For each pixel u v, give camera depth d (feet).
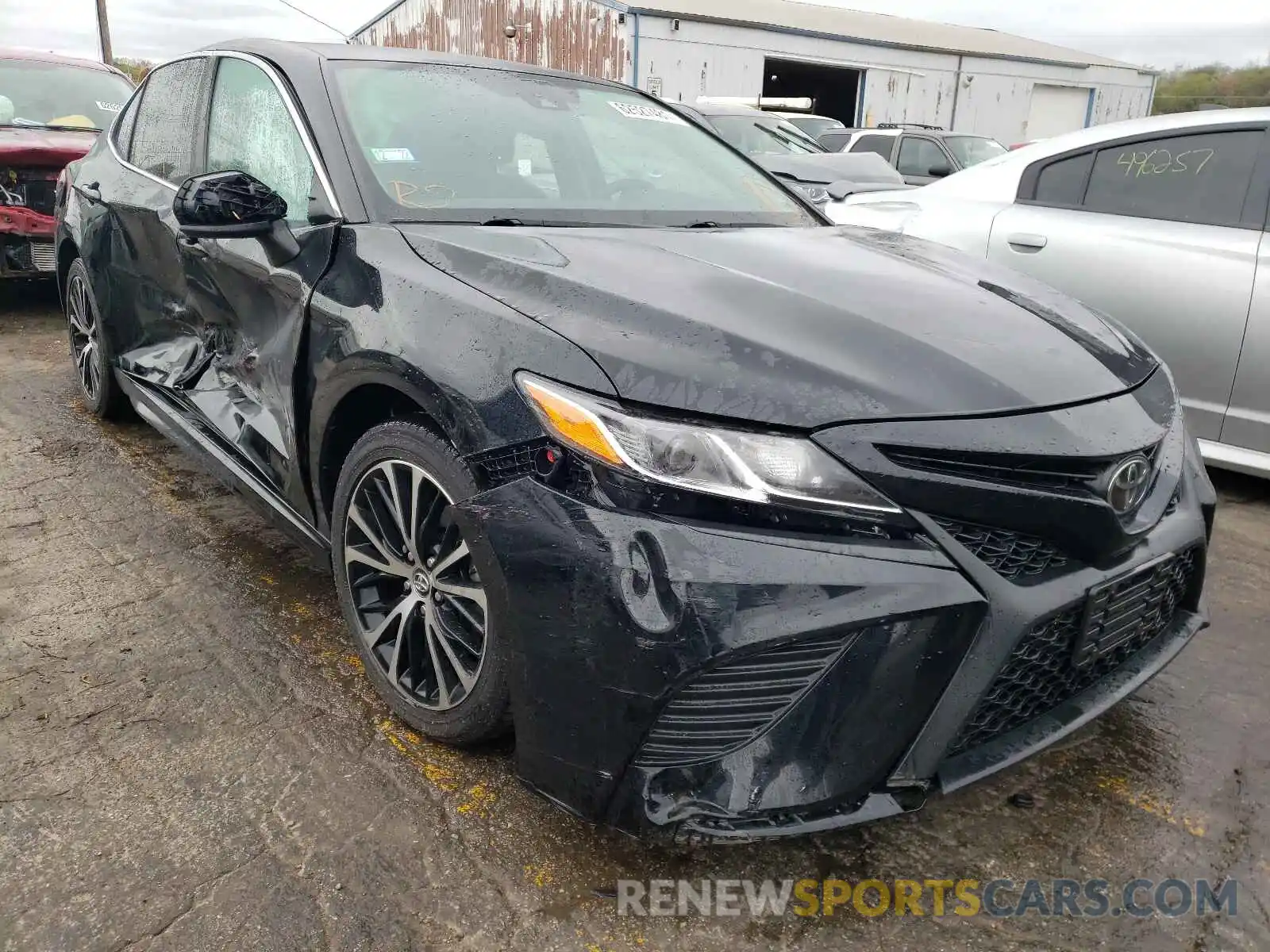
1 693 7.70
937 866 6.29
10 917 5.56
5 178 18.85
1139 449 6.00
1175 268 12.51
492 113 9.30
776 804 5.28
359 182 7.89
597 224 8.36
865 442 5.28
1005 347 6.25
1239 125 12.53
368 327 6.87
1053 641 5.73
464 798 6.70
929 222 15.38
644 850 6.29
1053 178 14.34
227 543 10.57
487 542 5.81
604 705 5.40
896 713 5.30
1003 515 5.45
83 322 13.84
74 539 10.53
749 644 5.06
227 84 9.96
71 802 6.52
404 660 7.25
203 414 9.52
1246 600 10.07
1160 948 5.69
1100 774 7.25
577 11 59.72
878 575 5.18
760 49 61.46
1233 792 7.09
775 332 5.89
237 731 7.36
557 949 5.52
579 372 5.67
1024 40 98.48
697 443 5.28
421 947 5.49
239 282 8.71
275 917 5.64
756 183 10.42
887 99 69.15
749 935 5.67
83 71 23.53
